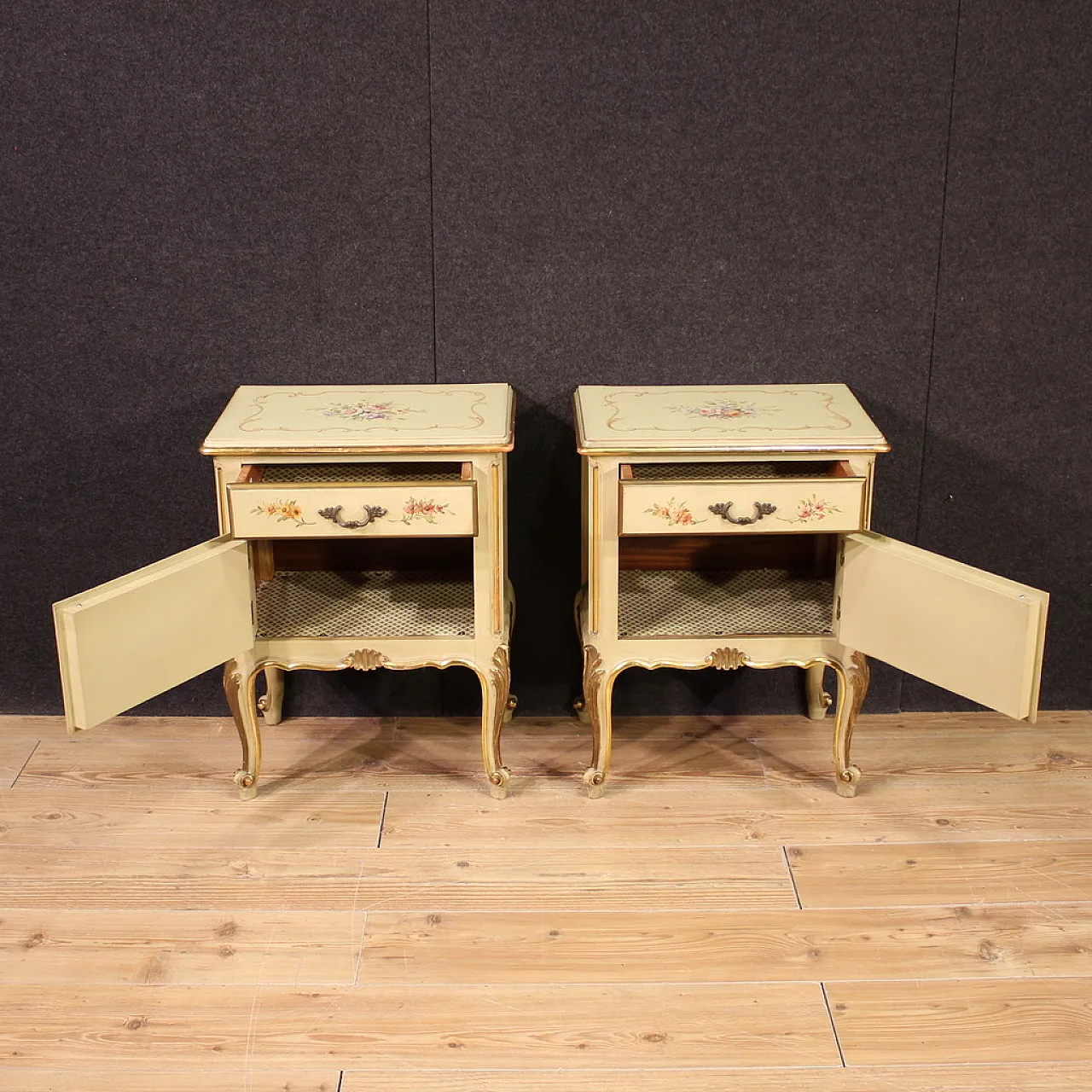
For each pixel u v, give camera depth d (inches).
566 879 83.9
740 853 86.5
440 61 88.9
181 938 78.5
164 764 97.9
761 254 93.7
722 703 105.1
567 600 102.8
